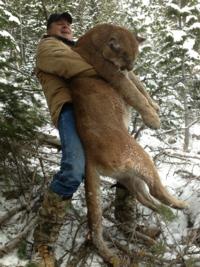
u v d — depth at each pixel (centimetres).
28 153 448
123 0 1259
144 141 721
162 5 977
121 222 396
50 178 436
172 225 423
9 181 442
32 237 374
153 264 336
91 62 361
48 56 354
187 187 483
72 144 332
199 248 373
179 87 820
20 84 501
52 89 356
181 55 776
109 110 343
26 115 442
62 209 333
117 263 326
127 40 360
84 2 1255
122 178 355
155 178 348
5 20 550
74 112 348
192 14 825
